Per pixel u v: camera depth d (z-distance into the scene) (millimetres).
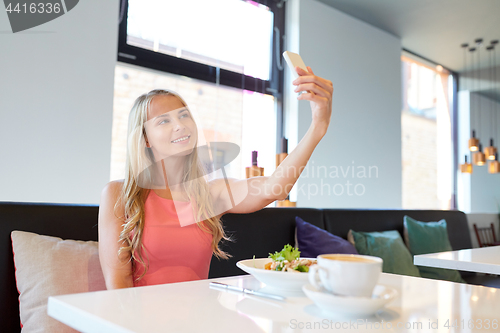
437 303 677
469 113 6113
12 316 1226
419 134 5406
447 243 2828
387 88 4391
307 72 903
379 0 3814
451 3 3877
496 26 4363
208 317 569
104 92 2473
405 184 5133
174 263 1181
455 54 5195
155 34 2957
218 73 3275
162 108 1180
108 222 1164
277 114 3662
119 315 570
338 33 3953
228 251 1771
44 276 1174
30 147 2184
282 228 2070
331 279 580
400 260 2420
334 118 3826
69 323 611
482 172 6445
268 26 3629
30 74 2207
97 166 2420
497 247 1767
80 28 2400
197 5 3188
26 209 1306
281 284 743
